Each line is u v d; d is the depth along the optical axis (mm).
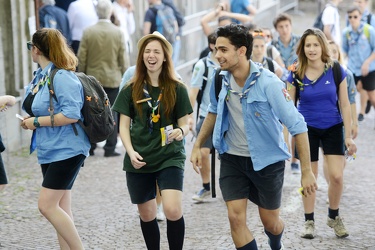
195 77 9797
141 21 17391
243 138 6688
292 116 6496
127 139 7082
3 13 12766
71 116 6844
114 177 11562
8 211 9750
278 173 6758
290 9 31969
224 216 9484
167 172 7039
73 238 7105
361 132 14875
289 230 8836
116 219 9445
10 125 12828
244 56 6496
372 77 15477
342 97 8320
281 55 12906
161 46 7047
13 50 12945
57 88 6875
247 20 15945
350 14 15461
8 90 13000
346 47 15695
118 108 7125
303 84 8352
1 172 7289
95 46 12609
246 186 6801
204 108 9883
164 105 7070
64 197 7297
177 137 7039
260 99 6500
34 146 7191
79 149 7000
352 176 11578
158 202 9203
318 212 9609
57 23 13695
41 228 9078
